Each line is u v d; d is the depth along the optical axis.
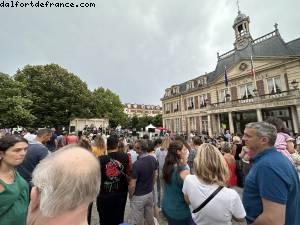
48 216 0.85
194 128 30.47
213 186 2.05
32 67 25.91
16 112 19.20
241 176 5.84
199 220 2.06
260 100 19.20
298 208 1.86
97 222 4.59
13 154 2.10
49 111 24.50
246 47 23.98
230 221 1.96
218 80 26.03
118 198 3.53
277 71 19.84
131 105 109.44
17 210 1.96
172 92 36.59
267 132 1.97
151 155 4.04
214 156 2.13
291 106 18.02
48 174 0.88
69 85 26.47
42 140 3.97
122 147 4.05
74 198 0.85
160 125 59.25
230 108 22.09
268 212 1.67
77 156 0.94
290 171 1.79
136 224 3.64
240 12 26.06
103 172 3.54
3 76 20.59
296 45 19.81
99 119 35.47
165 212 2.84
